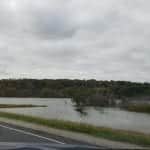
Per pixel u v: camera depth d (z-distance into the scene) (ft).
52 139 41.47
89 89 326.85
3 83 522.47
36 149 7.79
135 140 42.29
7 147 7.93
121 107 256.11
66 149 8.24
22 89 519.60
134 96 311.06
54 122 65.51
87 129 53.88
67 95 449.89
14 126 59.52
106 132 51.19
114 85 341.41
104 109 234.99
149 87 330.13
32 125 62.39
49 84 517.96
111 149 9.07
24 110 170.91
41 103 294.25
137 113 195.31
